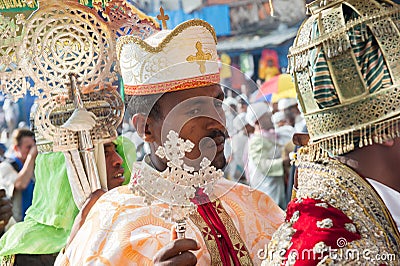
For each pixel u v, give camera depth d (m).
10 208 2.87
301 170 1.37
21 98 2.32
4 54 2.20
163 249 1.50
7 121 4.10
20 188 4.01
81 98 2.20
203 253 1.67
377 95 1.25
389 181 1.32
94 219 1.73
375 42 1.26
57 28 2.21
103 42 2.23
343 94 1.28
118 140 2.23
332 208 1.26
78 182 2.19
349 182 1.29
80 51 2.22
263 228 1.80
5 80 2.20
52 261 2.47
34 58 2.20
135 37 1.62
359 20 1.27
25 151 4.04
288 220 1.33
